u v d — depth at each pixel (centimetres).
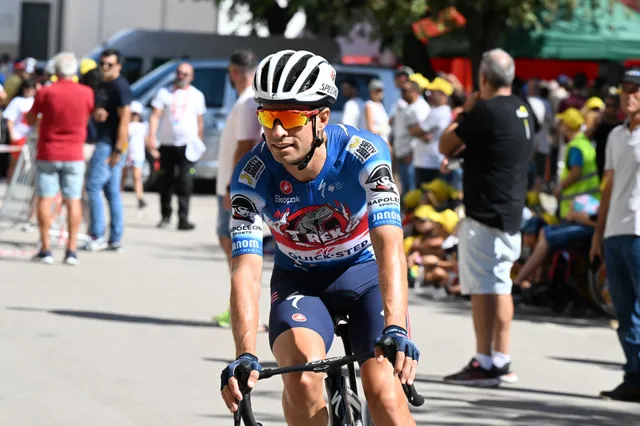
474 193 1297
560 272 1834
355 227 773
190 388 1208
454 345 1527
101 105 2245
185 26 6259
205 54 4056
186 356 1370
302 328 742
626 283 1262
